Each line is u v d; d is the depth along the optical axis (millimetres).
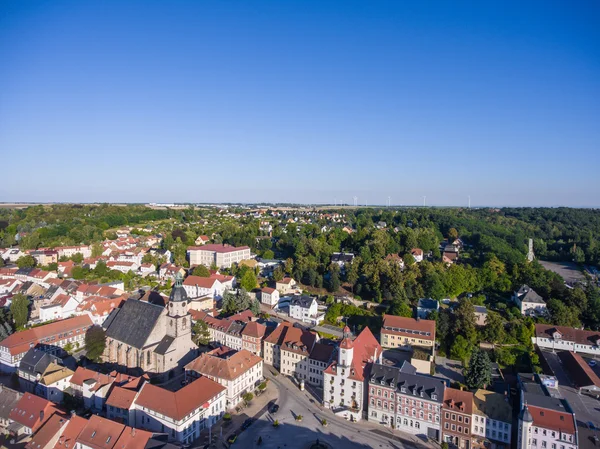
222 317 186250
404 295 195875
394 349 162250
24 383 128500
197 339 157750
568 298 187000
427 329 159250
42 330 151000
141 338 136250
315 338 140625
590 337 156000
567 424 96375
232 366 123000
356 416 115500
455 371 143625
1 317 162875
